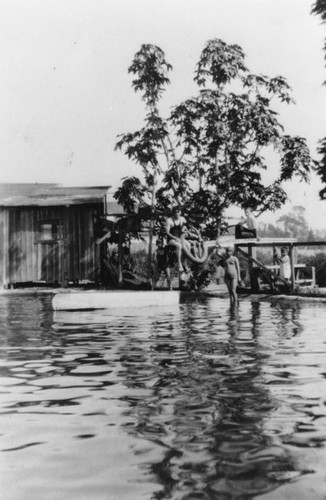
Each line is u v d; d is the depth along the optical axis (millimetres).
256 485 4027
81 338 10922
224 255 18812
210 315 15320
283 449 4664
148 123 25234
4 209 25844
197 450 4672
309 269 25000
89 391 6645
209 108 24312
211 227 25031
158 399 6242
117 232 25641
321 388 6613
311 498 3836
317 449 4656
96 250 25844
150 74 25438
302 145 24344
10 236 25906
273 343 10062
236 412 5695
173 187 24484
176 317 14812
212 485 4039
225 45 24562
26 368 7992
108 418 5578
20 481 4164
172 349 9500
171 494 3914
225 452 4617
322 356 8688
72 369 7902
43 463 4480
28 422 5496
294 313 15719
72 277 25859
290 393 6410
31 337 11117
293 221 51250
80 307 17125
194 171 25219
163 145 25281
